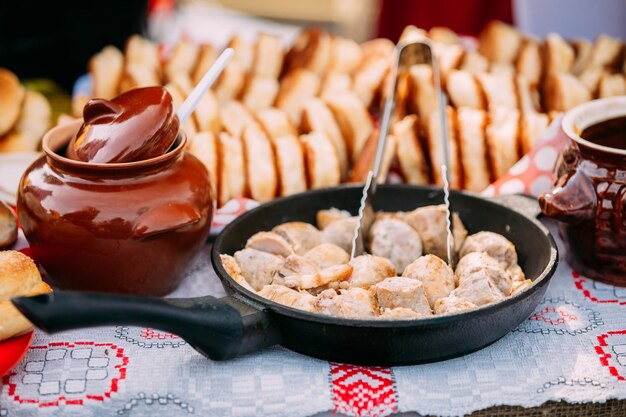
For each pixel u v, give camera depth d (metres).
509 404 0.82
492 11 1.75
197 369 0.83
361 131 1.13
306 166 1.06
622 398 0.82
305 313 0.80
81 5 1.69
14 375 0.83
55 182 0.87
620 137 0.97
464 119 1.09
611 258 0.92
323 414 0.81
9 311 0.81
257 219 0.97
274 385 0.82
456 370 0.83
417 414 0.82
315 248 0.93
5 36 1.64
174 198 0.88
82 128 0.89
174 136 0.89
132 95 0.90
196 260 0.97
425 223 0.96
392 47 1.30
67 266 0.89
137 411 0.81
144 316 0.76
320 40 1.29
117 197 0.86
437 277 0.88
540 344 0.87
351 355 0.81
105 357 0.85
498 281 0.87
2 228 0.92
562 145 1.04
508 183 1.04
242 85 1.22
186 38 1.55
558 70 1.24
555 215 0.90
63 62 1.76
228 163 1.06
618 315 0.91
